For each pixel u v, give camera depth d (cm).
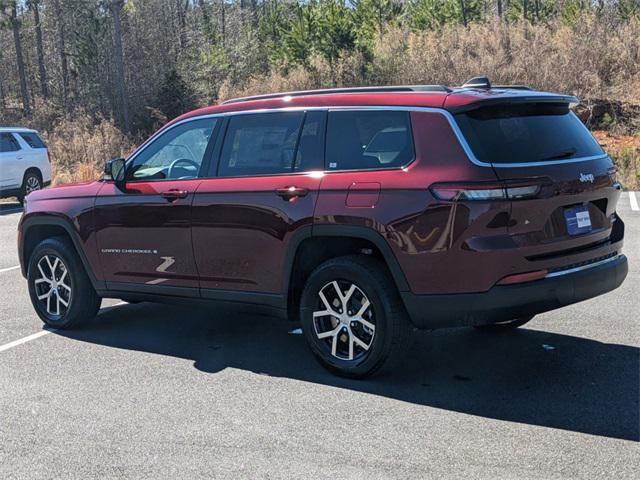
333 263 497
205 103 3281
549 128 488
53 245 646
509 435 407
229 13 4791
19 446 413
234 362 551
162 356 569
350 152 500
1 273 933
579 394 465
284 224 511
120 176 611
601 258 499
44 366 550
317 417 441
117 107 3512
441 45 2691
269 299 532
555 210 458
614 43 2462
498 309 447
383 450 394
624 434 405
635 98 2281
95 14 3809
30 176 1792
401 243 462
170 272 581
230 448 402
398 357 490
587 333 593
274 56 3309
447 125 462
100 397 484
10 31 4556
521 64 2423
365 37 3178
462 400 462
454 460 379
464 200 442
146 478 372
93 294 645
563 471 364
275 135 539
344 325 501
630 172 1641
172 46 3934
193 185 564
